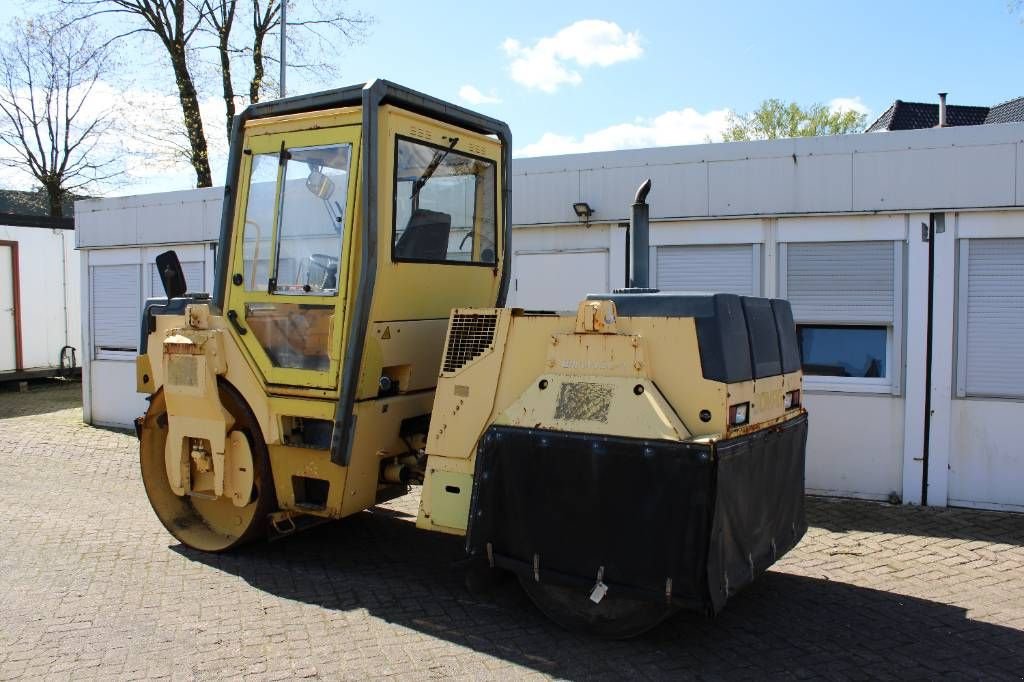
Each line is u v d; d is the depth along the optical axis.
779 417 4.28
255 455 5.12
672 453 3.51
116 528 6.06
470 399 4.23
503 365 4.16
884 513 6.52
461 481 4.25
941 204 6.56
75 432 10.63
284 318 4.89
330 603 4.55
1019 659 3.88
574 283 7.77
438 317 5.17
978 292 6.60
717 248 7.30
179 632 4.13
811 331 7.14
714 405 3.62
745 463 3.74
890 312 6.82
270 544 5.64
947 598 4.68
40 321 15.29
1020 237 6.47
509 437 3.95
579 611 4.07
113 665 3.74
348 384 4.56
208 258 10.18
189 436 5.26
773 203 7.01
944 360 6.68
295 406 4.79
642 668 3.76
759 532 3.95
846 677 3.69
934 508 6.68
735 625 4.28
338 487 4.74
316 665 3.75
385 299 4.68
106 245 10.98
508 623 4.27
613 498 3.65
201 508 5.71
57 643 3.98
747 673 3.72
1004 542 5.74
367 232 4.47
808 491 7.07
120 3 17.25
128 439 10.12
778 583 4.92
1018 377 6.53
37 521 6.26
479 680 3.62
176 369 5.18
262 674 3.66
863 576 5.05
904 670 3.77
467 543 4.07
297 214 4.85
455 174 5.23
